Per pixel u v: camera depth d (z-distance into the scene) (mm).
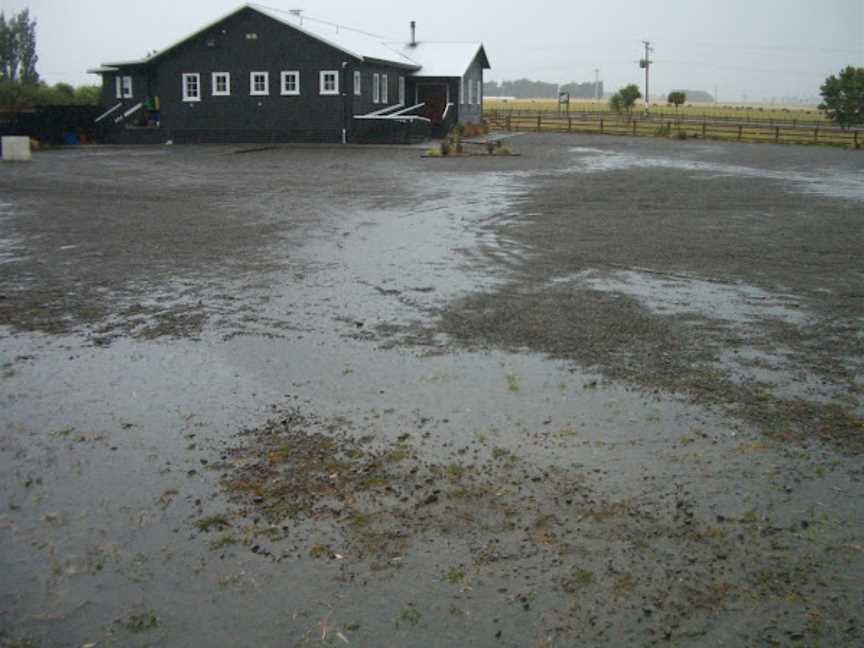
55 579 3627
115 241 11734
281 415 5391
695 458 4742
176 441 5012
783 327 7441
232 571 3668
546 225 13367
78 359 6531
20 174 21750
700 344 6902
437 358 6500
